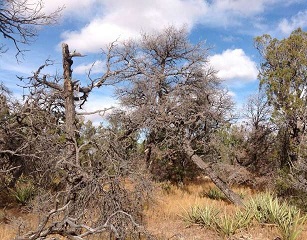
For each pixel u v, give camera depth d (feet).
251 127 75.77
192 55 62.13
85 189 23.65
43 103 37.55
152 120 49.49
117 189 24.88
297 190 44.01
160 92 59.11
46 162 29.40
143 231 22.94
